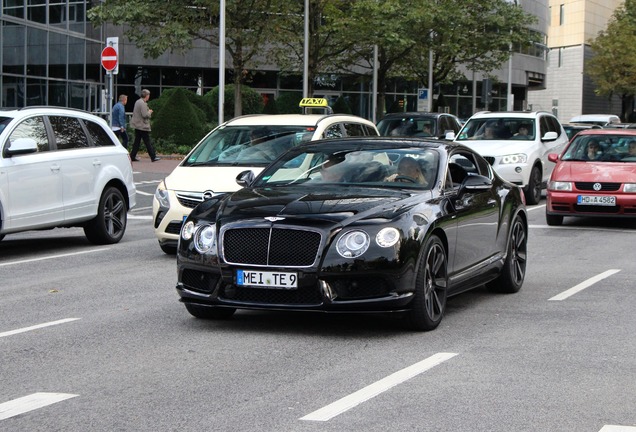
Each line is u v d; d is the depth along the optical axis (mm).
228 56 64625
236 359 9164
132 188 19484
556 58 131000
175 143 46156
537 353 9461
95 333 10438
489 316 11609
